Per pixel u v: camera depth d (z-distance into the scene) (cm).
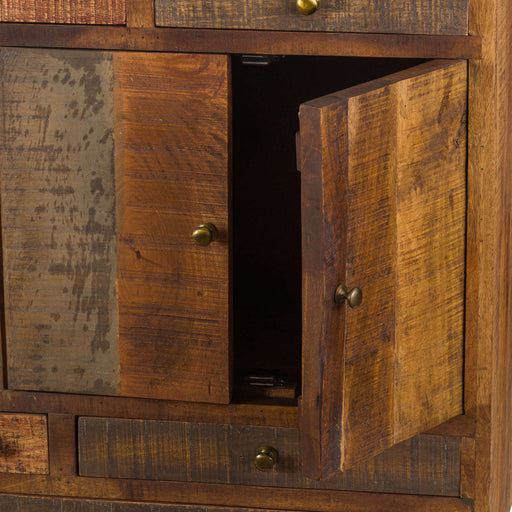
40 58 179
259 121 237
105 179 181
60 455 195
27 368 192
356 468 188
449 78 164
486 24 165
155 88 176
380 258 159
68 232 185
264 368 197
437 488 186
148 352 187
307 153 143
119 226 183
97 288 186
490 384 180
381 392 166
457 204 172
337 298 150
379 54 169
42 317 189
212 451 190
